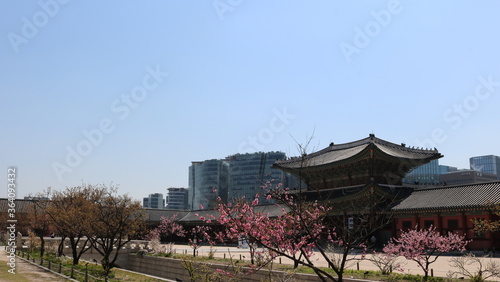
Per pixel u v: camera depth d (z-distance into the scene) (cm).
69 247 7150
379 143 8706
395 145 9019
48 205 6788
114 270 4966
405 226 7038
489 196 6153
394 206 7200
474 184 6812
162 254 6400
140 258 6544
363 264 4497
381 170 8188
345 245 2198
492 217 5928
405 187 8144
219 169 17012
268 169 14462
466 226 6247
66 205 6147
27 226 9662
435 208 6475
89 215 5272
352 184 8400
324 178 9000
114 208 5378
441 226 6544
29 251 7125
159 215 12344
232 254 6756
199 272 4675
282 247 2606
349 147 9438
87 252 7212
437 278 3359
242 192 14850
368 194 6825
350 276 3475
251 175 14975
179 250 7712
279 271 3744
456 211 6291
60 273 4162
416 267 4331
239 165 15525
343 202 7238
